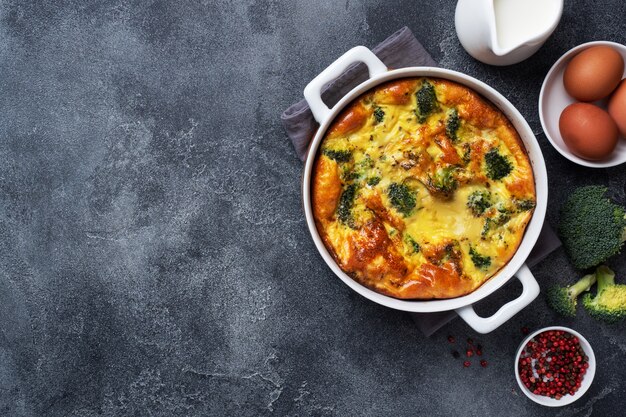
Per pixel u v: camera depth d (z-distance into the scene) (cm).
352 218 76
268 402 88
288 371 87
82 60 87
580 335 83
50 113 87
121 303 88
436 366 87
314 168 76
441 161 75
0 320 88
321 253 74
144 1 86
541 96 81
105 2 86
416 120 76
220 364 88
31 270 88
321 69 86
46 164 87
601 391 87
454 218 77
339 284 87
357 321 87
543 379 86
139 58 86
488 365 87
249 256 87
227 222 87
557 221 85
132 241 87
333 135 75
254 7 86
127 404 88
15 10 87
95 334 88
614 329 86
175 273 87
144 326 88
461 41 82
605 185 85
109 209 87
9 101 87
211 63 86
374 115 76
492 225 76
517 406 87
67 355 88
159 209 87
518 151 76
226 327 87
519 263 75
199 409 88
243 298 87
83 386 88
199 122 86
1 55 87
